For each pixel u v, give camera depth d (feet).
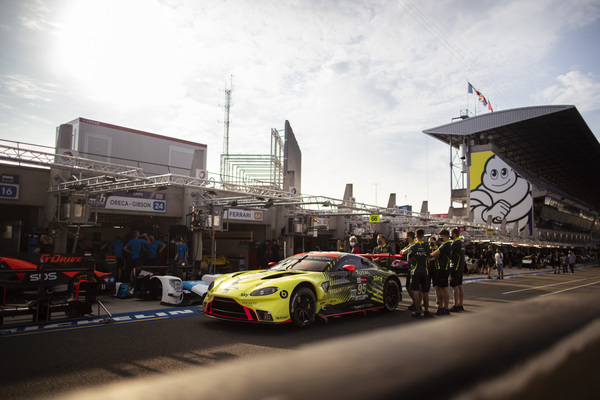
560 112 180.45
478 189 198.08
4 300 22.94
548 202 198.59
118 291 34.68
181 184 41.65
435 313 28.68
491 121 196.95
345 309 25.90
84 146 74.08
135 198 51.90
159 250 44.68
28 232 42.73
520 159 252.21
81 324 23.90
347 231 84.79
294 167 98.12
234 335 21.30
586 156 247.09
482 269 91.61
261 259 65.92
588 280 66.85
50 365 15.61
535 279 69.31
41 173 44.37
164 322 24.72
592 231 304.30
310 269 25.64
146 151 82.43
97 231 66.49
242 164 104.42
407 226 90.74
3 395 12.32
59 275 24.40
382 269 29.94
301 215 69.00
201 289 30.83
